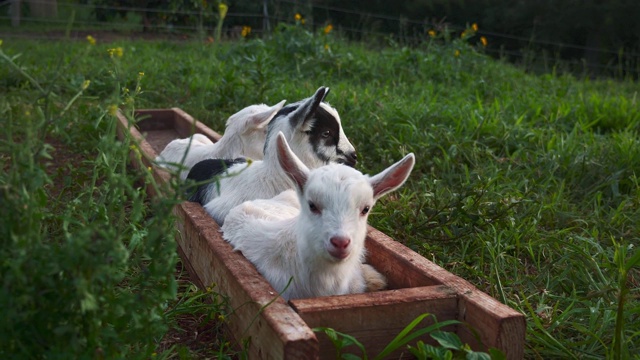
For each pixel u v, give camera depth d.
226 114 2.21
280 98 2.29
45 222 1.15
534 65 4.28
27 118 0.79
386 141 1.89
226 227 1.15
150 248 0.81
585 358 1.00
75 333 0.75
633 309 1.04
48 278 0.74
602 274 1.21
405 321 0.94
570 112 2.38
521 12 4.96
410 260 1.07
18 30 4.55
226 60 3.13
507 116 2.30
